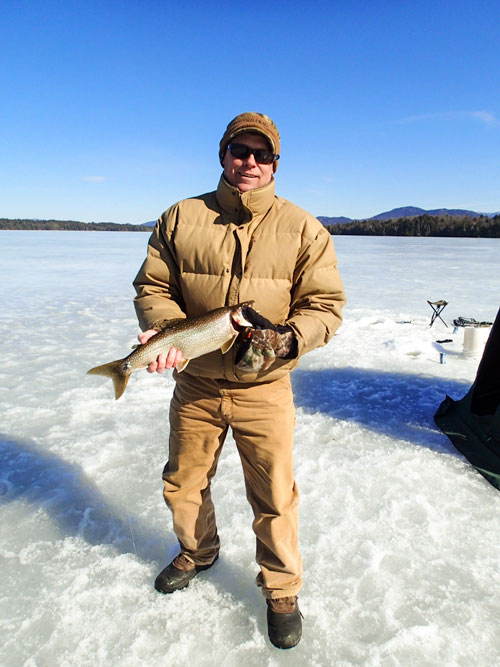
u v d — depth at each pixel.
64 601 2.62
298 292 2.21
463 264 25.67
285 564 2.23
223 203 2.14
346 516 3.36
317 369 6.90
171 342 2.07
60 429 4.84
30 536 3.19
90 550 3.04
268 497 2.23
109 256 33.28
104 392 5.94
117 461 4.20
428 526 3.24
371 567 2.85
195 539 2.55
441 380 6.38
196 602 2.61
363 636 2.39
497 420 4.17
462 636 2.38
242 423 2.21
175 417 2.36
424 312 11.51
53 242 57.31
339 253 35.75
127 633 2.41
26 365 7.14
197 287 2.18
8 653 2.30
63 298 14.17
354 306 12.45
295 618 2.31
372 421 5.02
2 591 2.69
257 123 2.01
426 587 2.71
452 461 4.14
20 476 3.95
